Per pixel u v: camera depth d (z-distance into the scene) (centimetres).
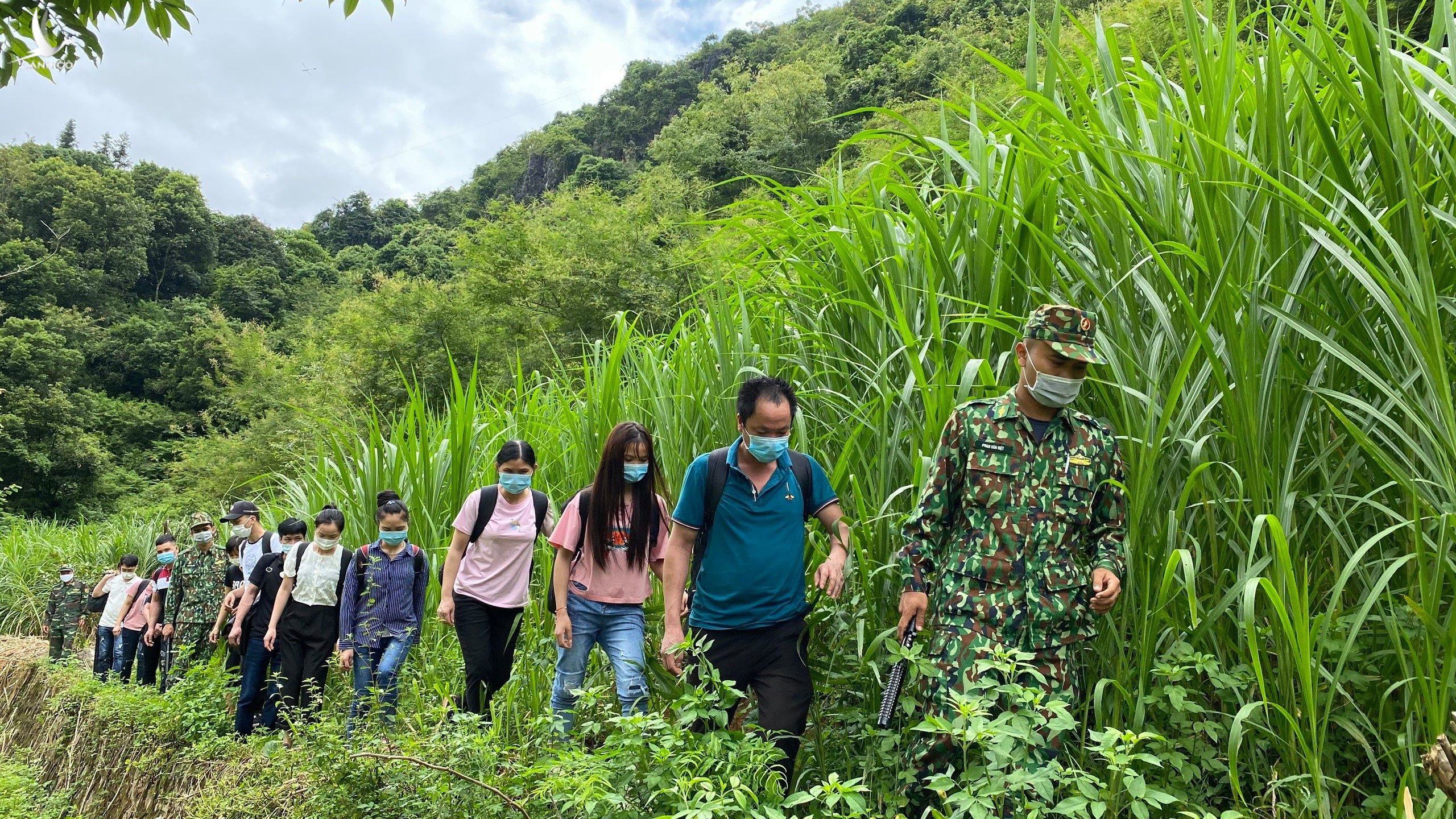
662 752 217
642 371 410
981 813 172
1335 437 231
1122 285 254
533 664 392
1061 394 219
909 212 322
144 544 1407
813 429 324
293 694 503
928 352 280
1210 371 234
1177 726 230
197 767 425
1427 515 207
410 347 2006
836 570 263
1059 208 288
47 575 1309
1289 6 247
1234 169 235
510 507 401
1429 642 187
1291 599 189
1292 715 209
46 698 652
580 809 226
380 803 282
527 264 1906
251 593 533
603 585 330
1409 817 167
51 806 465
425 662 476
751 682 271
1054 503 225
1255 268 225
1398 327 213
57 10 257
